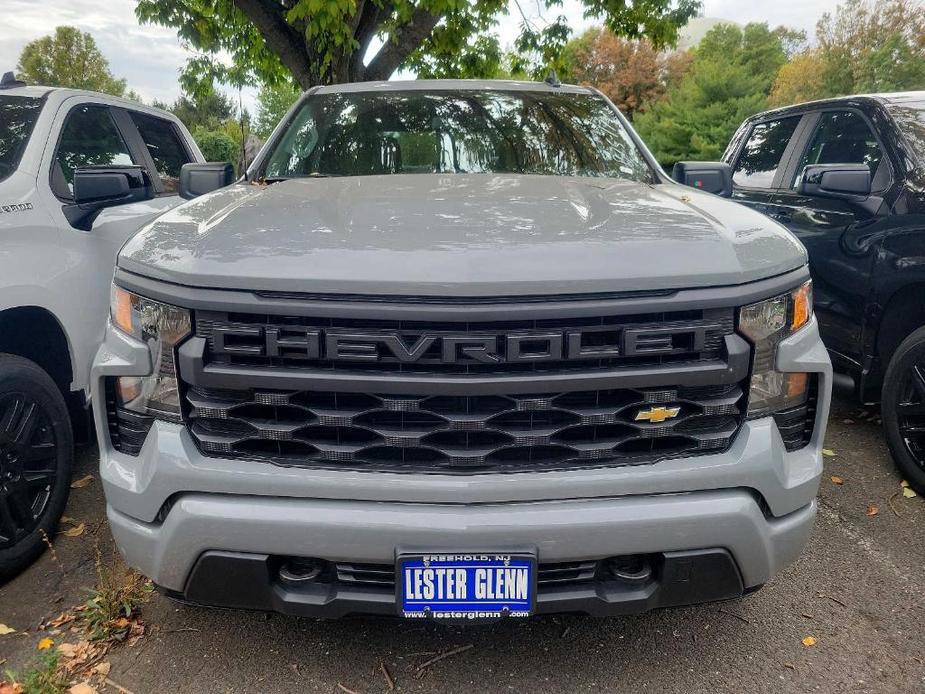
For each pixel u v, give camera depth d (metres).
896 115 4.02
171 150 4.90
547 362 1.76
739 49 64.44
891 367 3.43
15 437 2.68
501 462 1.82
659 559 1.86
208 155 34.47
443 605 1.81
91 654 2.25
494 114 3.27
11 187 3.02
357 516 1.78
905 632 2.40
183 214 2.21
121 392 1.95
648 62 53.56
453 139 3.12
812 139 4.73
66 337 3.08
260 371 1.78
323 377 1.76
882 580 2.72
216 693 2.10
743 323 1.83
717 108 42.50
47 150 3.31
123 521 1.94
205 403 1.83
